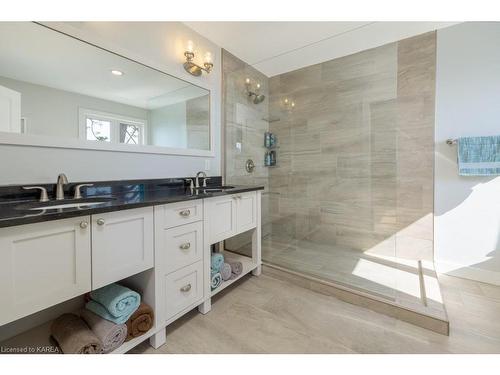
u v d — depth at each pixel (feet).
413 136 7.51
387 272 6.78
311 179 9.65
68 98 4.60
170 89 6.42
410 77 7.47
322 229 9.48
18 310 2.67
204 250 5.15
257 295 5.98
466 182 6.79
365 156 8.45
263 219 10.32
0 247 2.53
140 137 5.78
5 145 3.86
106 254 3.45
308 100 9.57
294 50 8.22
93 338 3.52
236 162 8.84
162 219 4.23
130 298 3.91
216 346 4.22
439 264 7.24
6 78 3.95
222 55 8.11
